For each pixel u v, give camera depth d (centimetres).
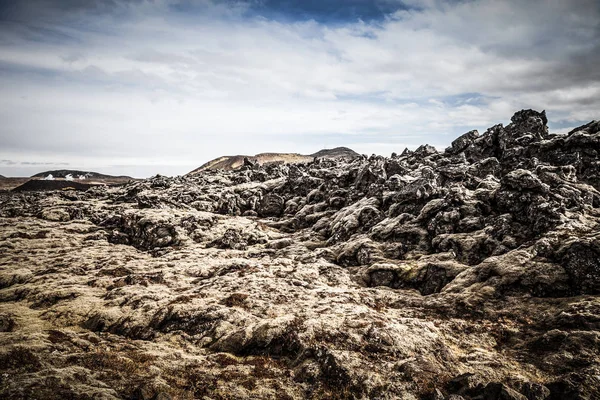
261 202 12306
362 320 3638
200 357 3164
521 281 4156
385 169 10656
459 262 5328
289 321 3594
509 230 5394
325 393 2559
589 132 8000
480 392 2350
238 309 4062
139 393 2298
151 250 8050
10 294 5047
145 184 15450
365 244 6488
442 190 7256
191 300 4341
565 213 5191
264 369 2947
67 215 11188
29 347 2792
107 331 3884
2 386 2136
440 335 3506
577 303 3575
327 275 5756
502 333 3497
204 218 9675
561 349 2970
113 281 5491
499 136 9881
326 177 11988
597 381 2370
